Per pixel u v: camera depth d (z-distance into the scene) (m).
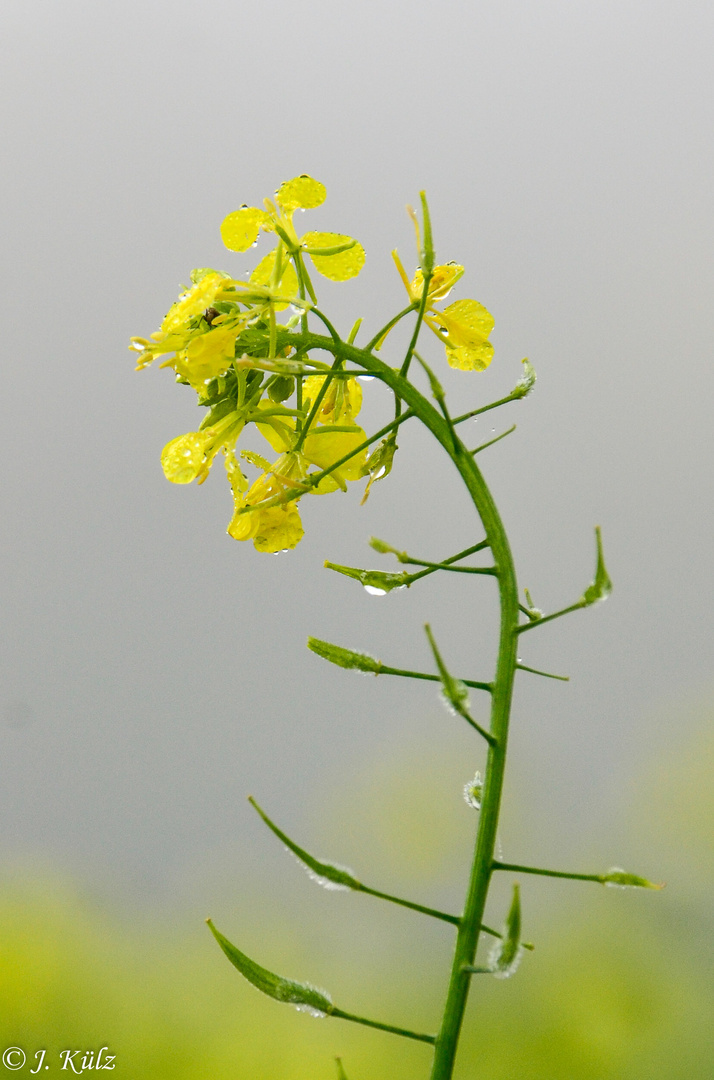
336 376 0.69
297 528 0.70
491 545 0.68
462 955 0.67
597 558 0.67
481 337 0.70
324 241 0.69
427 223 0.68
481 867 0.67
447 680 0.67
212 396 0.69
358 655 0.68
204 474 0.69
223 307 0.69
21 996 0.83
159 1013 0.84
